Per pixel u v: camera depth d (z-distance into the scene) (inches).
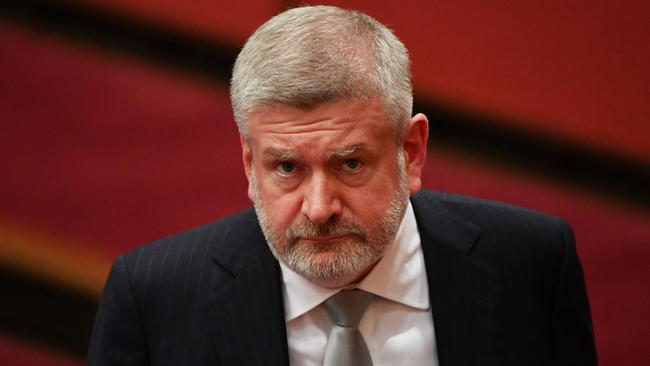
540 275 174.2
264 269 167.3
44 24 287.6
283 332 163.5
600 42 272.7
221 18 282.0
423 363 165.9
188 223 288.8
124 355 167.3
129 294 169.9
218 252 171.9
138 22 285.0
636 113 274.2
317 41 140.2
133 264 173.5
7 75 289.4
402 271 167.0
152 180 288.4
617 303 284.4
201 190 287.9
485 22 275.1
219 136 286.5
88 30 287.1
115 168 288.7
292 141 139.5
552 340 174.6
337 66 138.5
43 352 294.4
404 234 169.0
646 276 282.5
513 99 277.6
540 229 178.4
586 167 278.8
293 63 138.7
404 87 147.2
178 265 171.8
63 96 287.9
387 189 146.1
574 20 272.7
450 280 168.2
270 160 143.0
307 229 143.6
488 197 281.3
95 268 290.0
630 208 279.6
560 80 275.3
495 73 277.0
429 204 179.3
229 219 181.2
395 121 144.9
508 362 166.1
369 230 145.3
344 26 143.6
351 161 142.5
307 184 142.6
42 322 293.6
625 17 270.8
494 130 280.1
